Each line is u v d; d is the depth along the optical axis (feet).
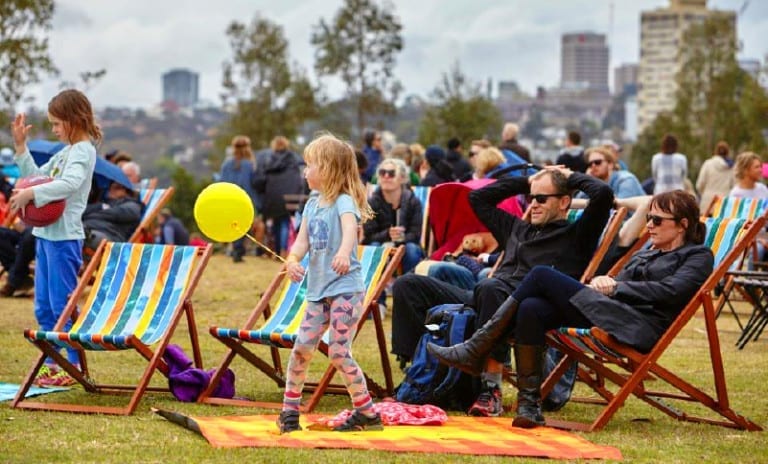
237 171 79.87
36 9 108.47
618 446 24.26
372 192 47.42
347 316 25.04
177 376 29.19
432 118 166.91
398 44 166.40
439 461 22.18
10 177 63.98
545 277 26.32
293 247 25.82
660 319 26.40
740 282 39.14
